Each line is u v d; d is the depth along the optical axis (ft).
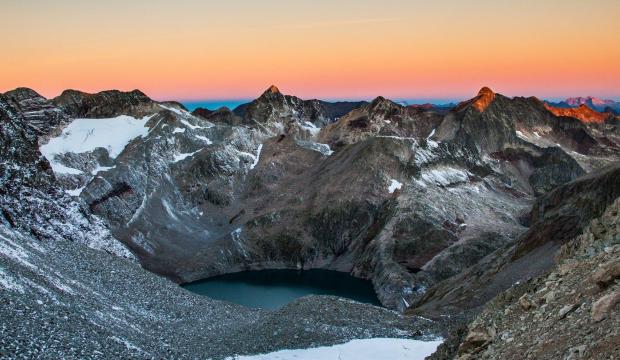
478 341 108.47
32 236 305.73
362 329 237.45
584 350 72.49
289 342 213.25
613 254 94.84
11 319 147.43
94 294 234.79
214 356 194.39
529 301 103.24
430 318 276.21
